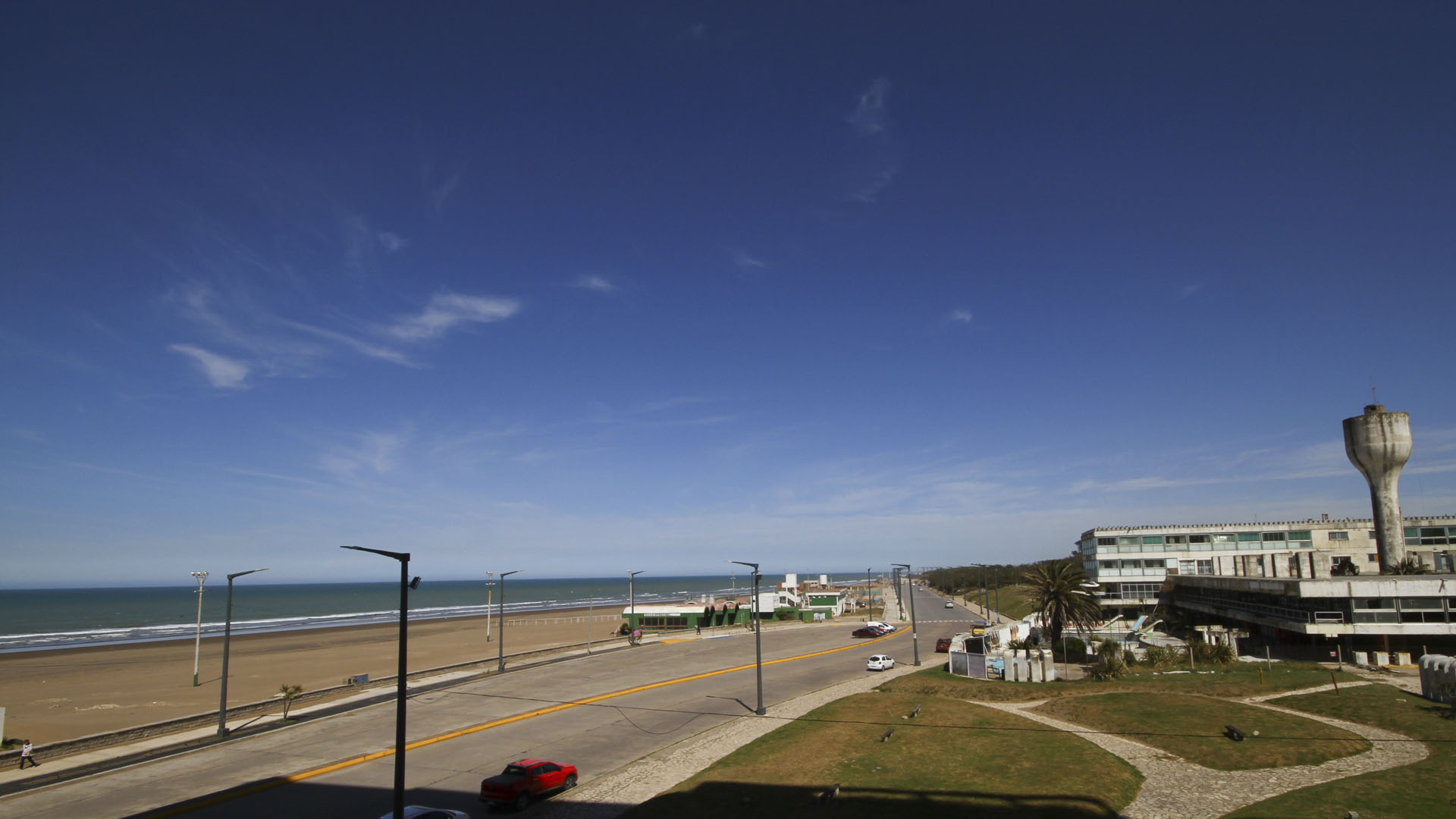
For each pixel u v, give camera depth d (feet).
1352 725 143.13
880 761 127.54
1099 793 107.45
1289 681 182.50
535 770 115.24
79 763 135.03
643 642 332.80
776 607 467.52
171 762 136.26
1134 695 172.24
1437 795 101.91
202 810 111.24
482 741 152.05
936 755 129.70
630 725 165.89
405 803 113.80
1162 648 230.48
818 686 215.51
